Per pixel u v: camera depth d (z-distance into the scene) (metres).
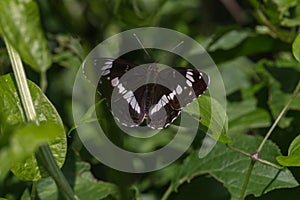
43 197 0.80
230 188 0.81
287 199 0.83
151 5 0.87
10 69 0.86
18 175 0.74
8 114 0.73
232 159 0.81
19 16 0.72
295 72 0.88
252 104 0.88
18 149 0.66
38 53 0.72
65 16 0.77
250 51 0.90
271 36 0.88
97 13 0.78
